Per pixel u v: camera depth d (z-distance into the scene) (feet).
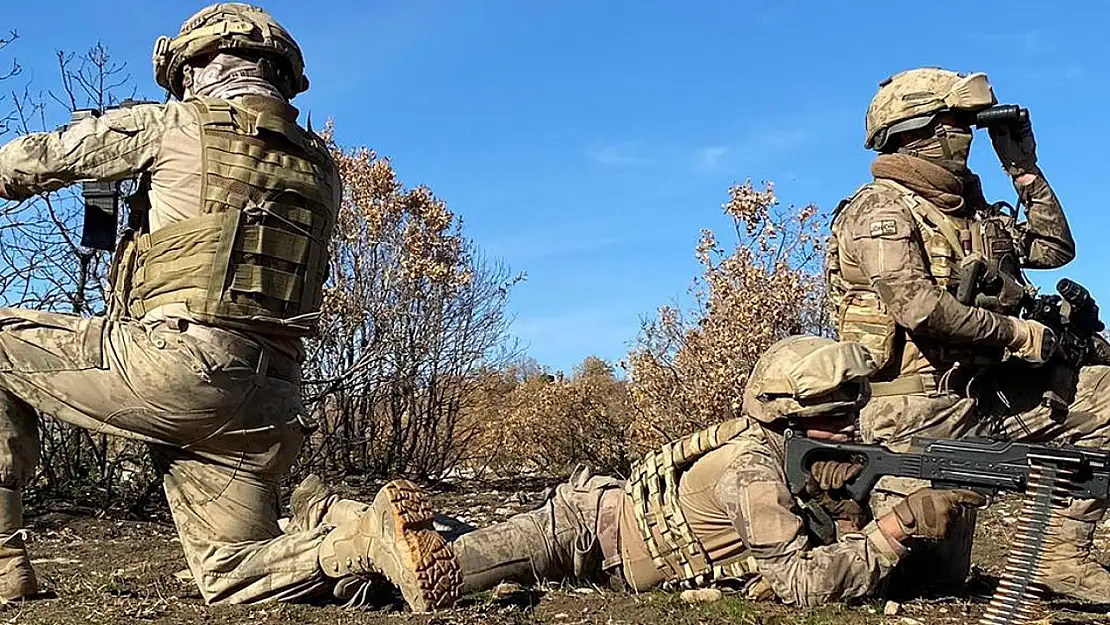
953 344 16.63
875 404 16.94
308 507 14.85
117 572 18.39
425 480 38.83
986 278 16.39
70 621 13.47
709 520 14.14
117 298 14.88
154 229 14.58
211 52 15.44
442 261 39.86
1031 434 17.35
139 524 25.14
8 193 14.62
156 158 14.46
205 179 14.34
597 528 15.12
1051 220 18.49
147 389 14.10
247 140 14.65
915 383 16.76
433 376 39.70
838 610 13.10
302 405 15.66
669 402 39.17
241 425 14.65
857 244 16.79
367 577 13.99
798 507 13.76
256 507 14.93
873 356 16.76
